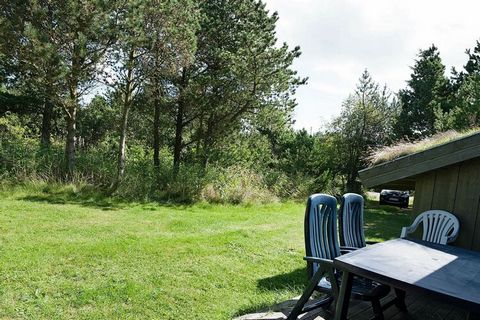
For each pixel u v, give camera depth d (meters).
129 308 3.37
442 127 18.94
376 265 2.21
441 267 2.30
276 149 21.30
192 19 10.38
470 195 4.07
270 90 12.85
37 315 3.10
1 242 5.00
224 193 11.12
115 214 7.79
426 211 4.34
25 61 8.59
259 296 3.89
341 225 3.42
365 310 3.12
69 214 7.23
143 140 15.75
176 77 12.41
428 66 27.77
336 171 19.42
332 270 2.50
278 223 8.50
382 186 5.18
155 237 5.98
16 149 9.35
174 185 10.74
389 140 20.56
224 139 14.41
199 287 4.02
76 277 4.00
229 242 6.00
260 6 12.68
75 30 8.73
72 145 9.93
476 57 26.48
